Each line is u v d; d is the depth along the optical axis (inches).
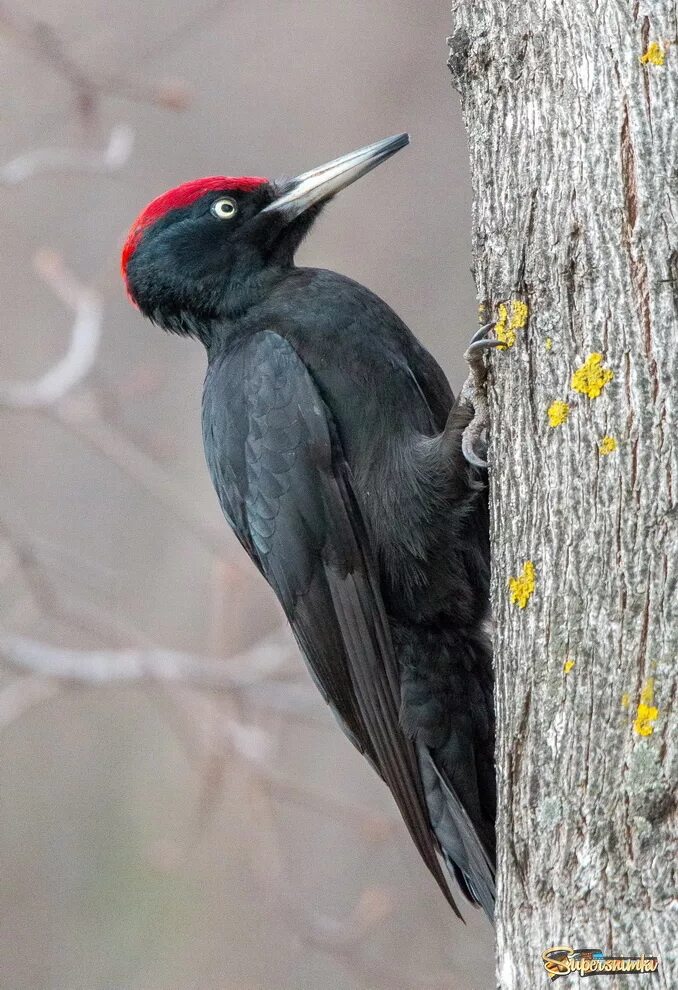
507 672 306.7
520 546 307.0
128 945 657.6
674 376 285.1
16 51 666.2
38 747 697.6
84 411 562.3
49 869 678.5
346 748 660.1
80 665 552.4
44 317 706.2
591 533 290.8
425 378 394.9
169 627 671.8
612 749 279.9
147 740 698.8
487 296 323.9
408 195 711.1
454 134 717.9
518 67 315.9
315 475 383.2
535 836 290.0
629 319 290.7
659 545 280.8
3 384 623.2
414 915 613.3
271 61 731.4
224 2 624.4
